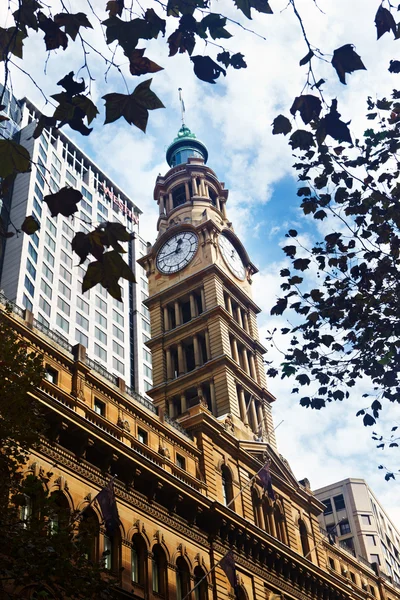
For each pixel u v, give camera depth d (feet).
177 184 295.69
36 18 33.71
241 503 171.94
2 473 74.33
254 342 247.09
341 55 31.86
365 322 80.64
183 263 255.09
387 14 33.22
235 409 208.85
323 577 190.08
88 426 122.52
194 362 240.12
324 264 82.07
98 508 121.60
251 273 278.46
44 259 410.52
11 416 76.89
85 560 74.28
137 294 506.48
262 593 161.79
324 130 35.32
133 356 470.39
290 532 190.49
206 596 142.41
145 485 136.87
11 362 81.25
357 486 412.98
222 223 276.21
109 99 31.89
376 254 80.12
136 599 119.75
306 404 85.20
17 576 67.62
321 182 81.05
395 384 80.53
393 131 79.15
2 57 32.60
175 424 167.43
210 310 232.12
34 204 417.28
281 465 200.34
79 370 135.44
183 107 356.59
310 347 83.41
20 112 473.26
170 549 137.49
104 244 32.76
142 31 32.32
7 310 119.55
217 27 33.96
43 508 71.05
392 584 266.36
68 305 419.54
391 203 81.87
